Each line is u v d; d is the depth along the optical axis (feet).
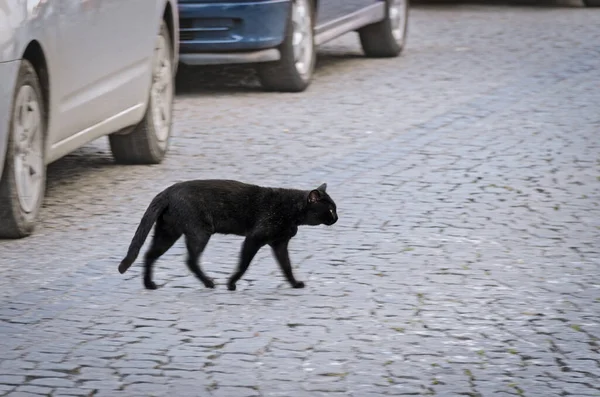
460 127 49.57
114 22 38.75
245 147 46.29
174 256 32.22
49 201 38.27
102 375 23.04
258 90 59.41
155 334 25.62
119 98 39.65
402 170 42.16
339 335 25.61
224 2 54.29
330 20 61.77
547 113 52.42
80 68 36.42
